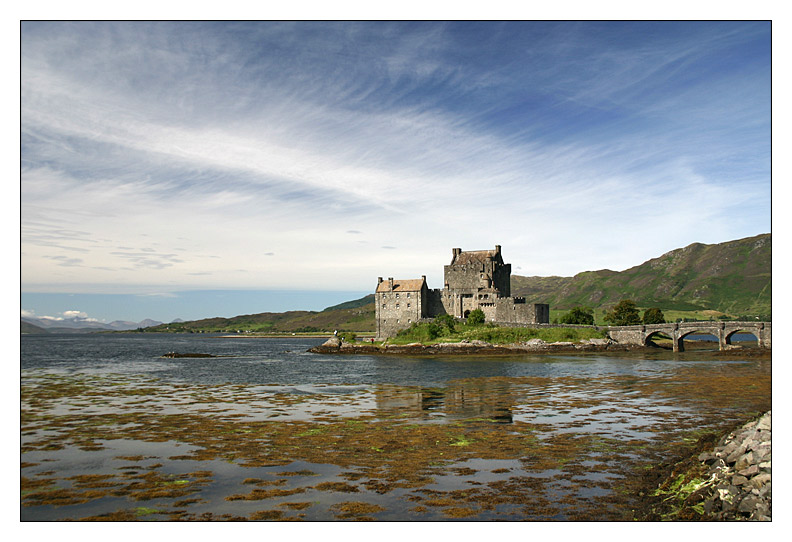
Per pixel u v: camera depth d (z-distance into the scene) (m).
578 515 25.92
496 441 40.88
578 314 163.00
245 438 42.56
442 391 68.75
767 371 87.38
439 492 29.42
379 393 67.75
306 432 44.59
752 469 26.30
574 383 74.75
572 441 40.59
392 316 167.88
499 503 27.66
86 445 40.47
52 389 73.44
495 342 141.88
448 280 173.25
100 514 26.59
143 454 37.75
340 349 155.00
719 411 52.19
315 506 27.45
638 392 65.12
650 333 141.62
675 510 26.00
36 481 31.80
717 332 132.38
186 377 90.06
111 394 68.38
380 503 27.81
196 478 32.25
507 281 184.88
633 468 33.53
